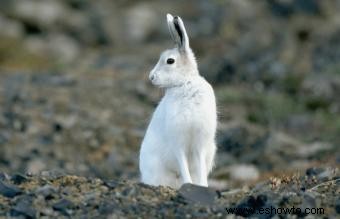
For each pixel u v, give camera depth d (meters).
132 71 64.06
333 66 59.97
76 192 21.41
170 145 22.78
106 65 67.50
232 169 38.28
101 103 50.12
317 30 69.19
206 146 22.94
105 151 41.59
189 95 22.69
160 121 23.11
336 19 74.31
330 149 41.56
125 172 38.88
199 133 22.62
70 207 20.23
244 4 79.50
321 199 21.11
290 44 64.31
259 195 20.70
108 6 90.50
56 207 20.16
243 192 22.73
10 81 56.28
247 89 57.56
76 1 90.88
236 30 73.31
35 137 42.59
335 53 63.22
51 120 45.12
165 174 23.33
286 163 39.97
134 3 91.19
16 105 47.97
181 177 23.34
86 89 53.62
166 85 23.06
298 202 20.55
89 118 46.44
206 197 20.78
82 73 62.06
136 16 83.38
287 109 52.41
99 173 38.28
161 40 81.25
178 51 23.48
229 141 43.66
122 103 50.56
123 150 42.06
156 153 23.17
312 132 48.12
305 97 55.25
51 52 78.31
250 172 37.88
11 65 70.44
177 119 22.45
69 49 79.38
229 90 55.41
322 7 75.81
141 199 20.80
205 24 75.88
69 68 66.50
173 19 23.75
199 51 69.00
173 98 22.86
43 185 22.08
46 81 56.31
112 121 46.53
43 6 87.69
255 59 61.88
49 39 82.31
